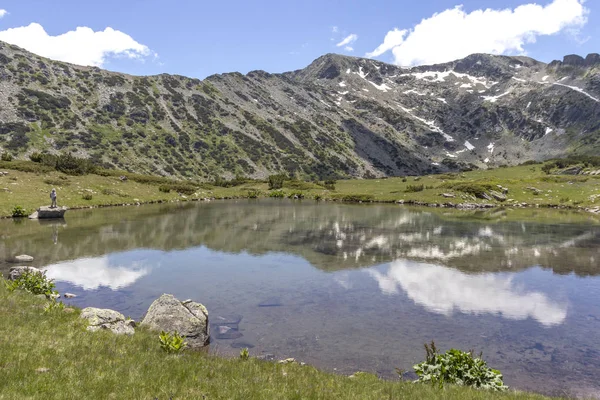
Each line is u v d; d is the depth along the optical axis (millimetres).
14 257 28328
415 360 14047
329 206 77812
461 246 36500
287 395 8844
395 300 21078
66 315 14203
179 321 14844
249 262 29578
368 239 39844
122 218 50969
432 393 9516
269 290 22578
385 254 32812
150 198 77312
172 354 11477
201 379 9367
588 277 26188
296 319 18031
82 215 52625
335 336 16109
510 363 14141
